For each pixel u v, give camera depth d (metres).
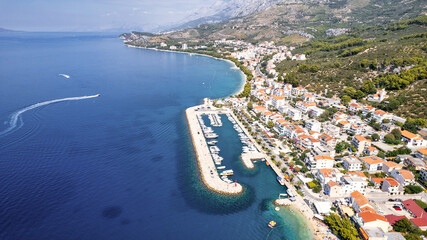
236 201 158.12
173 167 190.38
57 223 135.50
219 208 152.50
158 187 167.75
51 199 151.75
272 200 159.12
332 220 135.50
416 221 131.12
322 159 183.25
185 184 171.75
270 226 139.00
